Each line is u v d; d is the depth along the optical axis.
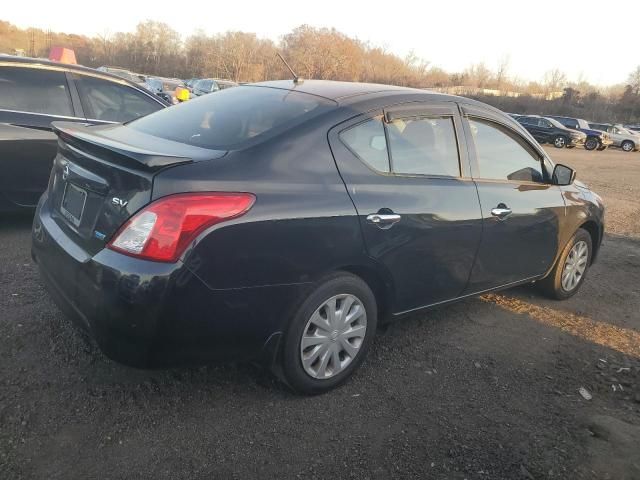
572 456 2.71
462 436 2.81
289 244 2.68
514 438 2.83
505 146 4.06
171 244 2.39
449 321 4.25
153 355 2.48
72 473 2.33
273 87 3.59
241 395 2.98
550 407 3.16
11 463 2.34
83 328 2.66
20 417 2.62
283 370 2.90
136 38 74.06
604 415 3.11
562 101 62.81
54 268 2.86
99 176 2.69
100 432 2.58
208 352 2.62
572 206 4.56
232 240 2.51
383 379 3.30
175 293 2.40
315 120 2.98
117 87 5.91
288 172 2.77
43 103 5.34
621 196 12.55
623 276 5.98
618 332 4.37
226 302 2.55
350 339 3.13
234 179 2.59
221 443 2.59
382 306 3.34
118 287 2.40
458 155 3.66
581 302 4.98
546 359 3.78
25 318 3.55
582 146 31.28
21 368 3.01
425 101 3.54
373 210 2.99
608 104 63.59
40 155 5.24
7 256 4.63
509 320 4.39
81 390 2.88
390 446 2.68
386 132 3.25
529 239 4.14
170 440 2.58
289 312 2.79
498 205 3.79
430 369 3.47
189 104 3.67
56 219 3.03
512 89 76.75
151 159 2.42
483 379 3.41
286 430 2.73
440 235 3.38
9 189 5.14
